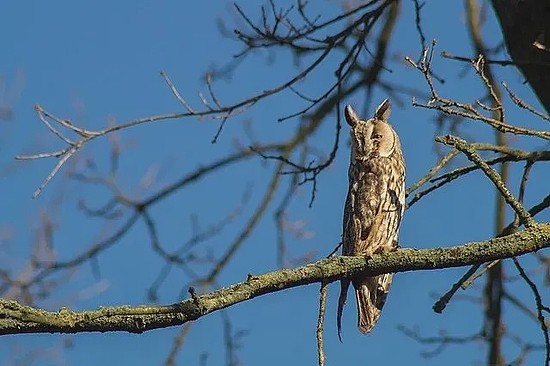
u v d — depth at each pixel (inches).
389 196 459.2
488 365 573.0
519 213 358.3
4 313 313.9
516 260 401.7
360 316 415.5
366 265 347.3
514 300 576.1
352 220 458.9
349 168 473.4
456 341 573.9
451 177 439.5
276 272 344.8
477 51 593.9
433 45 399.9
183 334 585.0
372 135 471.5
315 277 345.7
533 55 454.0
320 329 341.1
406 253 349.1
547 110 454.9
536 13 451.2
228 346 590.9
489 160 455.5
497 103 394.3
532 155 453.4
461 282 402.9
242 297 337.4
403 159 473.1
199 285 616.1
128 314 324.5
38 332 318.0
